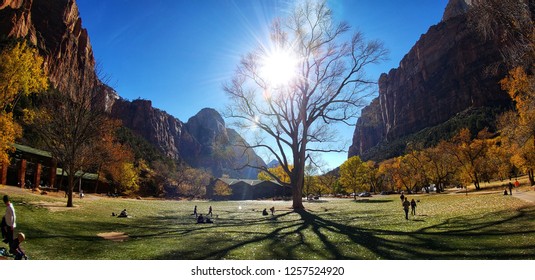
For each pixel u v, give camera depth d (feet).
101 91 125.08
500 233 52.90
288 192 413.59
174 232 74.28
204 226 88.28
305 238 62.03
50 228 64.03
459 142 279.69
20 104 190.60
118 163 303.48
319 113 148.97
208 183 482.69
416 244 50.08
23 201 96.58
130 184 327.47
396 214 107.24
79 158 126.62
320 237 62.75
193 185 467.93
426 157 322.96
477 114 616.80
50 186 202.49
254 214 137.28
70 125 116.26
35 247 46.50
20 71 107.24
